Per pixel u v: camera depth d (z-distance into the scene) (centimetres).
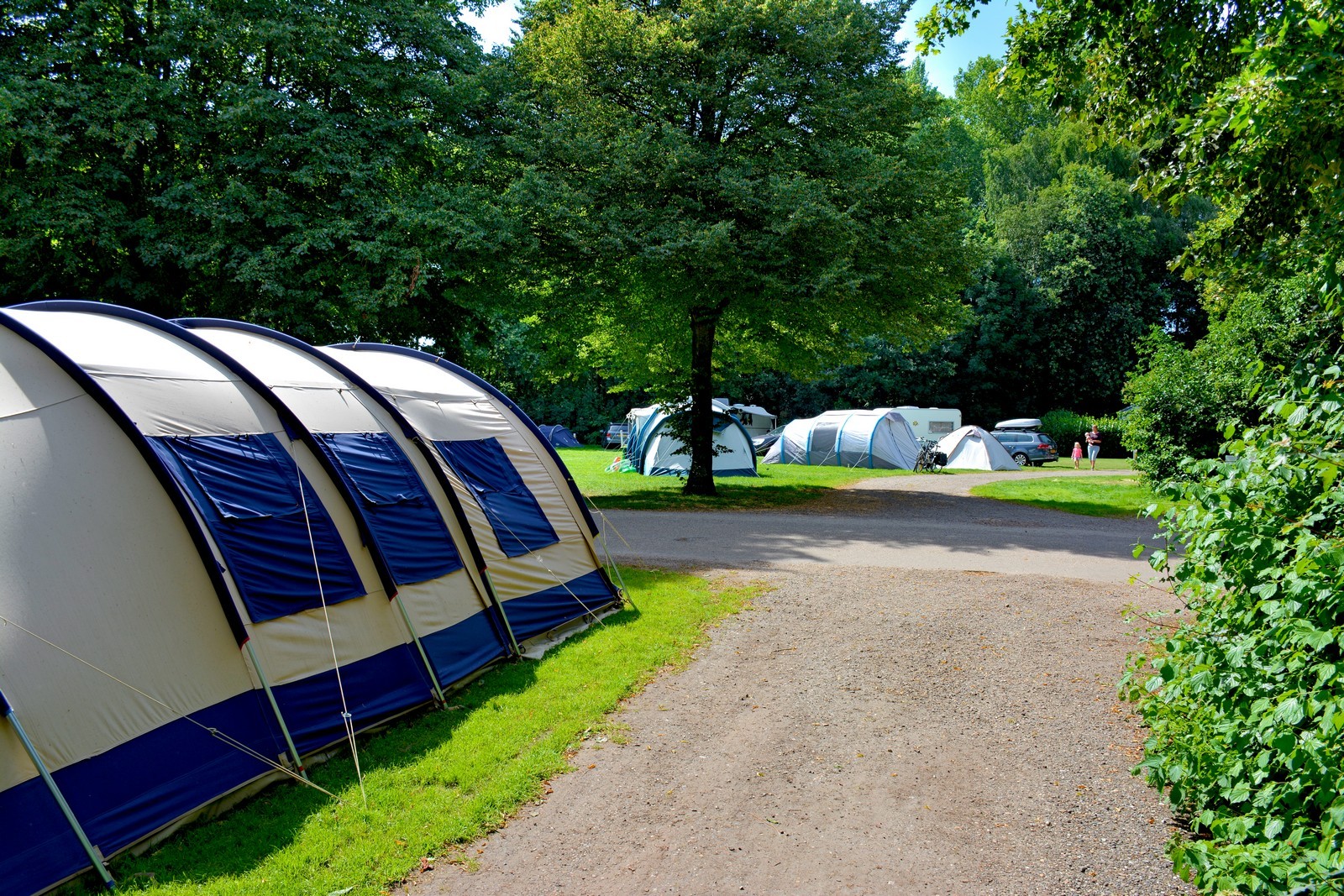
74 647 431
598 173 1709
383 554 643
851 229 1588
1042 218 4247
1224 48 736
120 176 1489
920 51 886
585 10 1717
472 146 1688
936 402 4628
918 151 1798
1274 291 1567
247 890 400
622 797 501
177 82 1484
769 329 2053
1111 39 791
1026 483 2300
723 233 1509
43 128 1372
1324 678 328
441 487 754
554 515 900
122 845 422
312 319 1596
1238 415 1659
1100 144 858
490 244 1531
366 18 1603
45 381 488
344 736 565
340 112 1667
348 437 690
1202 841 397
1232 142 604
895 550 1277
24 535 433
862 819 471
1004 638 796
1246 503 420
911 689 673
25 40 1502
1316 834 339
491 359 2205
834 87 1709
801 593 980
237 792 487
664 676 715
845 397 4728
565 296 1778
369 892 401
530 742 577
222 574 512
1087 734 578
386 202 1550
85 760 420
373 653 614
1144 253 4106
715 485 2248
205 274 1641
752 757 555
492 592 759
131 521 482
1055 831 451
